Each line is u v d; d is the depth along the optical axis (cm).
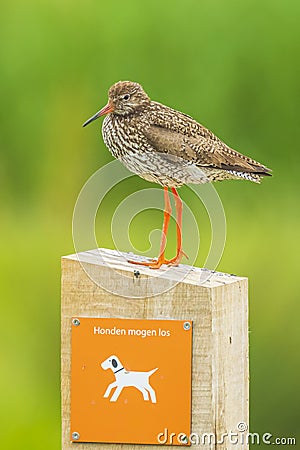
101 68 1627
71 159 1630
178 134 841
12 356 1334
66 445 685
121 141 841
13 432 1266
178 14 1625
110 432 680
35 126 1639
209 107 1628
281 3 1636
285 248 1484
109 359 677
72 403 680
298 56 1639
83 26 1633
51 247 1477
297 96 1644
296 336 1370
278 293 1404
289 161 1650
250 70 1633
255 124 1644
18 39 1642
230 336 687
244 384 710
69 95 1631
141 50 1627
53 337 1358
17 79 1644
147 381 673
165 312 670
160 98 1623
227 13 1628
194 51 1625
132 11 1627
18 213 1611
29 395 1303
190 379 671
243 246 1473
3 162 1642
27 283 1411
